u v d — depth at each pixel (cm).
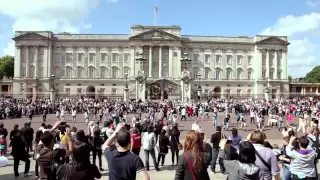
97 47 13662
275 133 4262
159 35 13362
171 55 13425
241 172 887
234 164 912
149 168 2181
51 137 1297
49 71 13338
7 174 2006
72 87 13575
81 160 881
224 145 1608
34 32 13175
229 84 14012
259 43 13950
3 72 16575
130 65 13538
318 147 1702
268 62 14000
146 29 13450
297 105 8038
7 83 14350
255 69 14112
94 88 13712
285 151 1498
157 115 6669
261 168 1079
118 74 13650
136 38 13325
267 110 7331
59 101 9144
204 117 6688
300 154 1204
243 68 14125
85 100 9469
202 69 13875
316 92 15188
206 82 13862
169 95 10700
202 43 13888
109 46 13625
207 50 13938
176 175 886
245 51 14175
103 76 13675
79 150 880
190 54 13838
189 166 869
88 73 13638
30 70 13288
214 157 2011
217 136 2014
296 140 1334
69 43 13600
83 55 13638
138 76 9325
